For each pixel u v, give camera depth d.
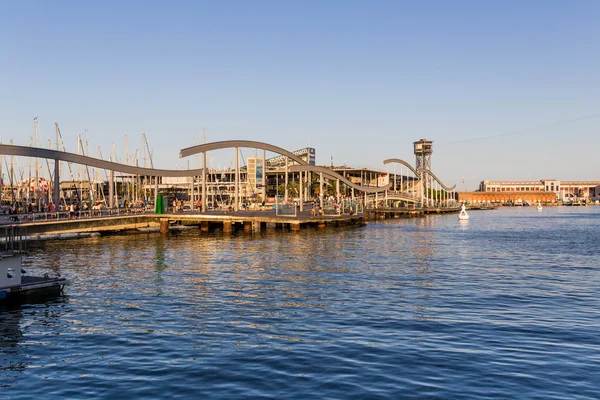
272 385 17.41
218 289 33.97
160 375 18.41
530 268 44.59
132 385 17.56
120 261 47.84
